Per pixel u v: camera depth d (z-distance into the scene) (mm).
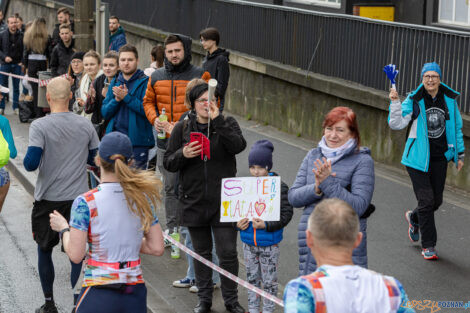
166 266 8562
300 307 3602
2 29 20375
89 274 5223
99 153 5258
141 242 5332
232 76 17703
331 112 5789
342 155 5715
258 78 16641
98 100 9297
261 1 20031
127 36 24172
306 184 5852
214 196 6844
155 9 22219
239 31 17641
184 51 8617
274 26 16219
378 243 9227
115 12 25344
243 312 7090
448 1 15195
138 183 5180
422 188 8617
